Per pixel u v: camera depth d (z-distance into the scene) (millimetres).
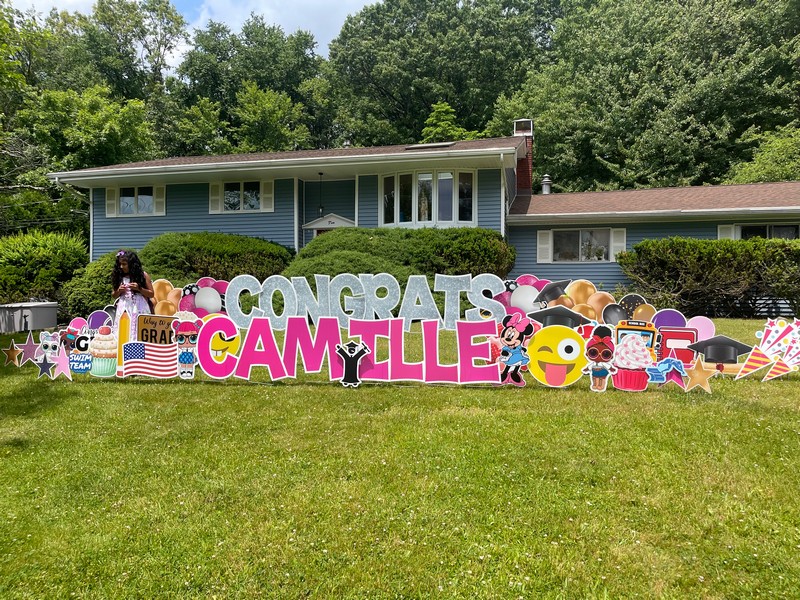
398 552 2293
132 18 32094
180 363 5473
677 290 11828
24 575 2170
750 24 21484
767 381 4953
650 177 20609
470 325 4949
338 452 3412
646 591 2031
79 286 11297
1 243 12719
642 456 3238
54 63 25109
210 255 11805
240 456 3389
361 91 35531
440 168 12758
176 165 13156
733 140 20828
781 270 10562
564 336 4770
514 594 2021
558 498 2760
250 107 30469
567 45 27250
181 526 2529
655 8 23938
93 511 2715
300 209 14461
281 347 7219
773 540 2357
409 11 34844
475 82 31125
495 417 4020
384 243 11453
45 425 4070
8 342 8789
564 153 23016
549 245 14359
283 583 2094
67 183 14781
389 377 5074
